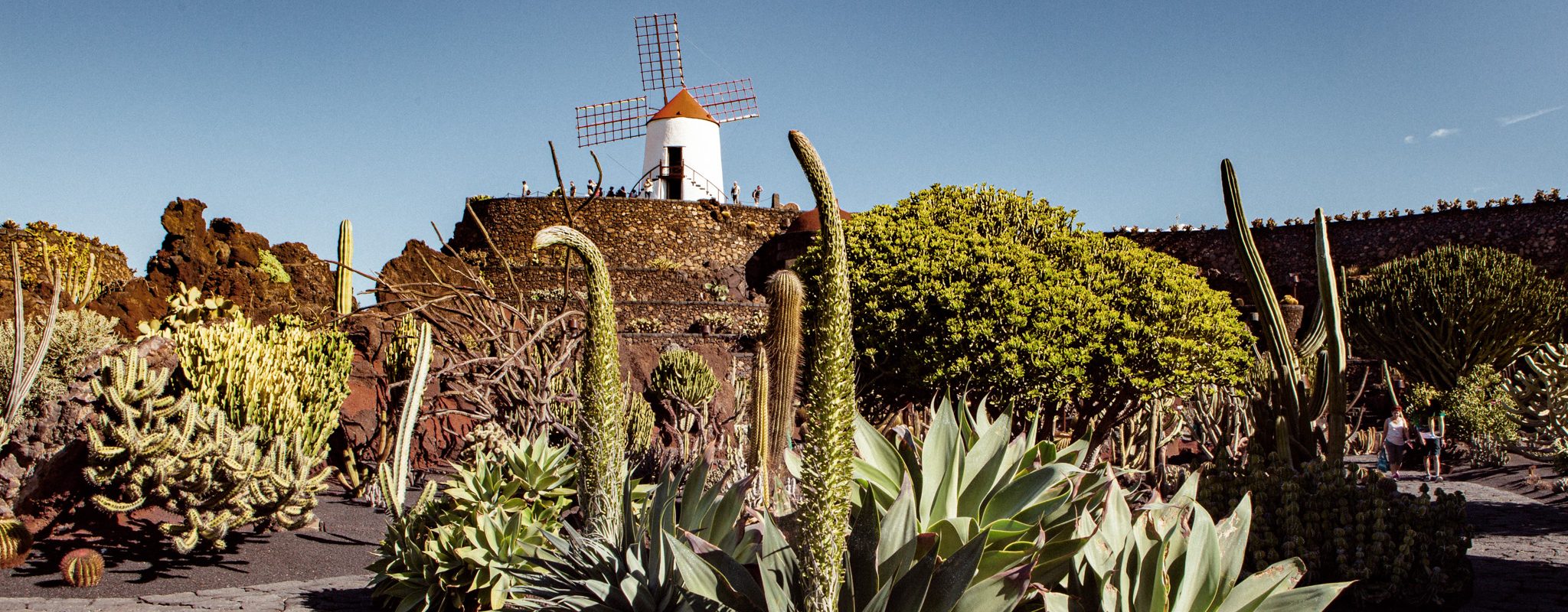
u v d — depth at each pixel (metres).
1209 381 14.89
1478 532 10.70
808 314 8.45
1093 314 14.48
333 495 11.64
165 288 20.03
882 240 15.80
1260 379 14.65
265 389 9.47
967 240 15.48
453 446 13.33
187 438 7.73
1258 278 8.34
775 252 44.59
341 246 15.43
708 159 59.06
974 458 4.30
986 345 14.38
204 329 10.16
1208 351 14.54
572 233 4.28
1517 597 7.02
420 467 13.18
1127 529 4.07
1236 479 7.71
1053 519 4.16
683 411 15.52
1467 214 35.62
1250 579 3.96
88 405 8.33
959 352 14.48
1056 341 14.32
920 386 14.91
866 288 15.34
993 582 3.33
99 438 7.40
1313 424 9.15
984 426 4.78
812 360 3.02
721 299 43.00
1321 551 7.04
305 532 9.27
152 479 7.55
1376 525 6.78
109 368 7.53
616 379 4.53
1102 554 3.83
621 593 4.18
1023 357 14.23
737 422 12.54
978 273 14.84
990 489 4.21
